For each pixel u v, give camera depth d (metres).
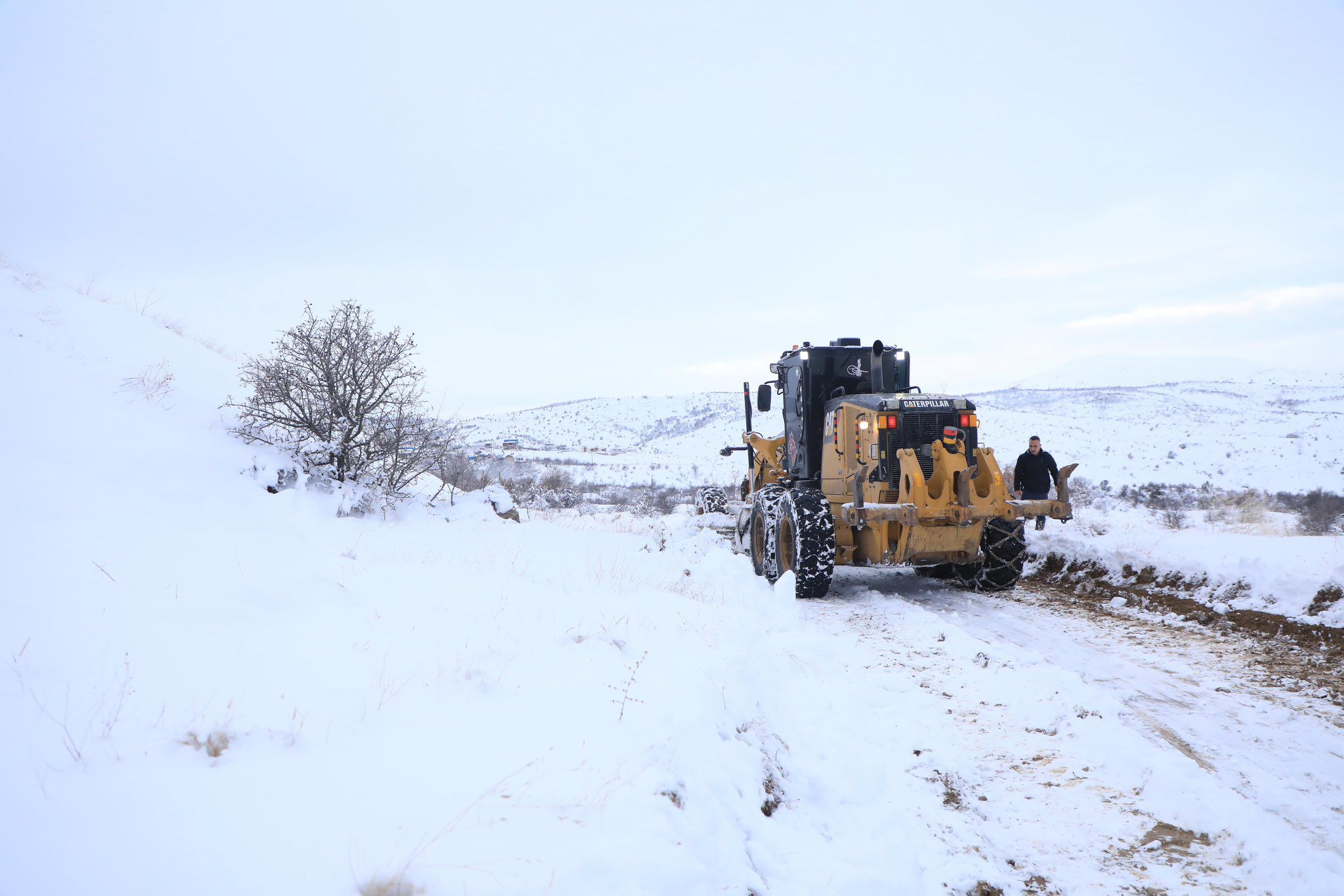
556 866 2.23
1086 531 10.77
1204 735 4.51
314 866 2.12
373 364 9.64
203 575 4.69
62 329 9.84
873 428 8.52
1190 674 5.66
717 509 14.23
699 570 9.09
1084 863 3.22
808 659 5.64
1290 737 4.47
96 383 8.83
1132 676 5.62
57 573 4.36
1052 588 9.00
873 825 3.41
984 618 7.57
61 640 3.45
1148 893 3.01
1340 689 5.25
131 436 7.98
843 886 2.80
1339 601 6.52
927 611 7.50
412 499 10.42
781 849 3.03
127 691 3.06
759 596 7.75
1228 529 14.56
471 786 2.67
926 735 4.43
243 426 9.20
